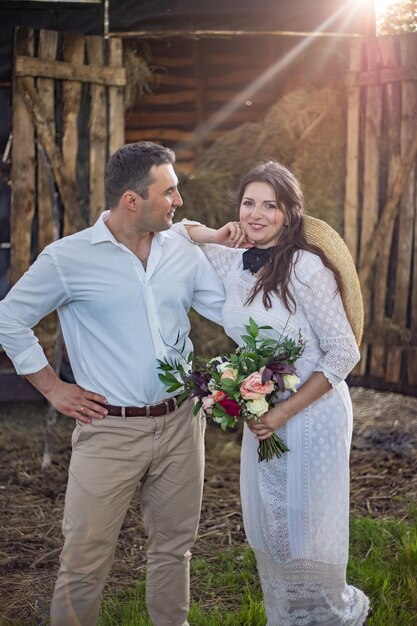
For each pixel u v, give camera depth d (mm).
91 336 2754
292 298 2670
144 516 2920
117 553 3893
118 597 3443
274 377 2539
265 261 2746
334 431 2750
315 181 5832
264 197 2703
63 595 2705
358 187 5824
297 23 5660
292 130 5895
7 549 3943
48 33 5293
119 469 2730
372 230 5770
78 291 2729
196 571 3672
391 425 5926
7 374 5633
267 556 2830
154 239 2777
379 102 5656
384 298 5785
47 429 5078
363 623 2975
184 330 2857
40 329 5461
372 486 4734
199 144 7832
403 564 3533
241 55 7609
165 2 5484
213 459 5223
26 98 5293
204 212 5586
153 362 2732
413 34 5465
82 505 2709
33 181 5391
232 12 5562
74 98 5383
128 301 2711
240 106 7734
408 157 5551
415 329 5668
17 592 3512
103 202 5500
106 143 5496
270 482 2768
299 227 2721
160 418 2750
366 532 3877
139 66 6137
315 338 2725
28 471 5023
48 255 2719
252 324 2590
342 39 5797
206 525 4230
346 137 5836
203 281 2906
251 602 3203
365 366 5926
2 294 5625
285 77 7266
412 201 5613
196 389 2637
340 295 2693
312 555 2758
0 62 5445
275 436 2672
